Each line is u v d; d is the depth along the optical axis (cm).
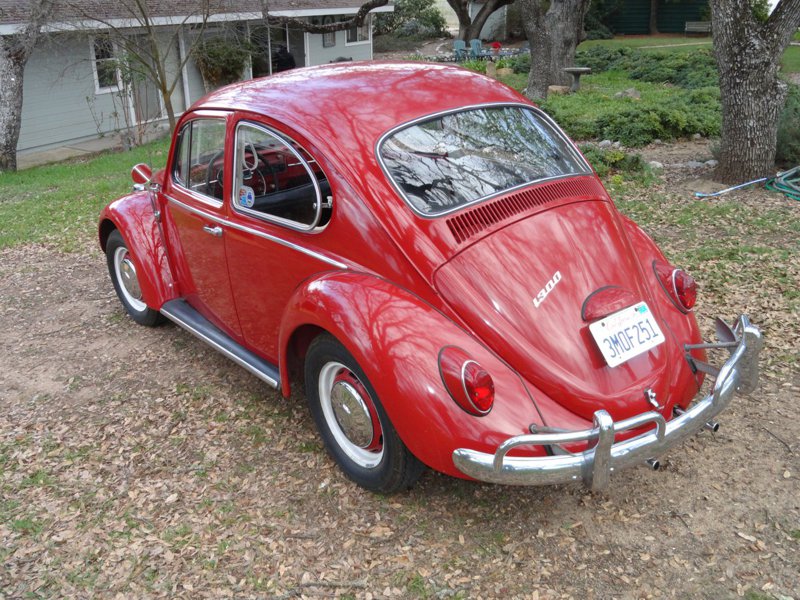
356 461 342
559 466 269
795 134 930
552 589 281
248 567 302
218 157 412
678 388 313
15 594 294
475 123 367
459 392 277
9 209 1017
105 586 296
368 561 301
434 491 342
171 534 323
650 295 334
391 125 346
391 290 310
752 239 676
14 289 668
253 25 2222
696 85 1961
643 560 294
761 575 282
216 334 452
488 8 3716
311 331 348
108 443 401
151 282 492
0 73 1452
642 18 4319
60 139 1839
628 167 956
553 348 294
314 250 348
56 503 351
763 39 822
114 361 502
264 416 418
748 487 333
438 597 281
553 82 2092
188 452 388
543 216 330
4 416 437
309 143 342
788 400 402
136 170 533
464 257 305
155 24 1792
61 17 1596
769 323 496
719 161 900
